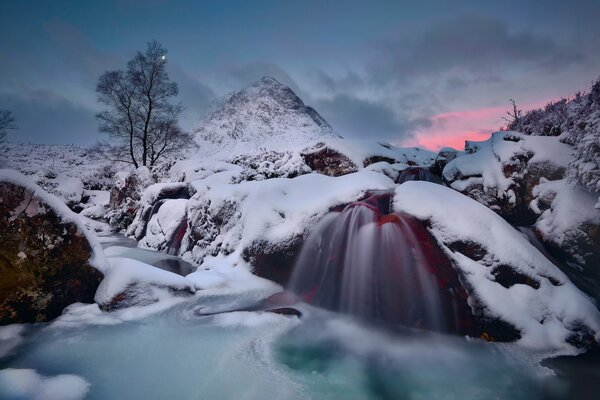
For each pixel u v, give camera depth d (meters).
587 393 3.76
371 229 6.08
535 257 5.07
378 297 5.70
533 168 6.82
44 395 3.44
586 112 6.57
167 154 28.02
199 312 5.51
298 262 6.68
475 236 5.16
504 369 4.19
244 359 4.30
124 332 4.75
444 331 4.98
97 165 35.78
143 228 13.36
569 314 4.59
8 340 4.44
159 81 26.12
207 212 9.16
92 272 5.44
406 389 3.88
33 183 5.13
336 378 4.03
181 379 3.82
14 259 4.81
